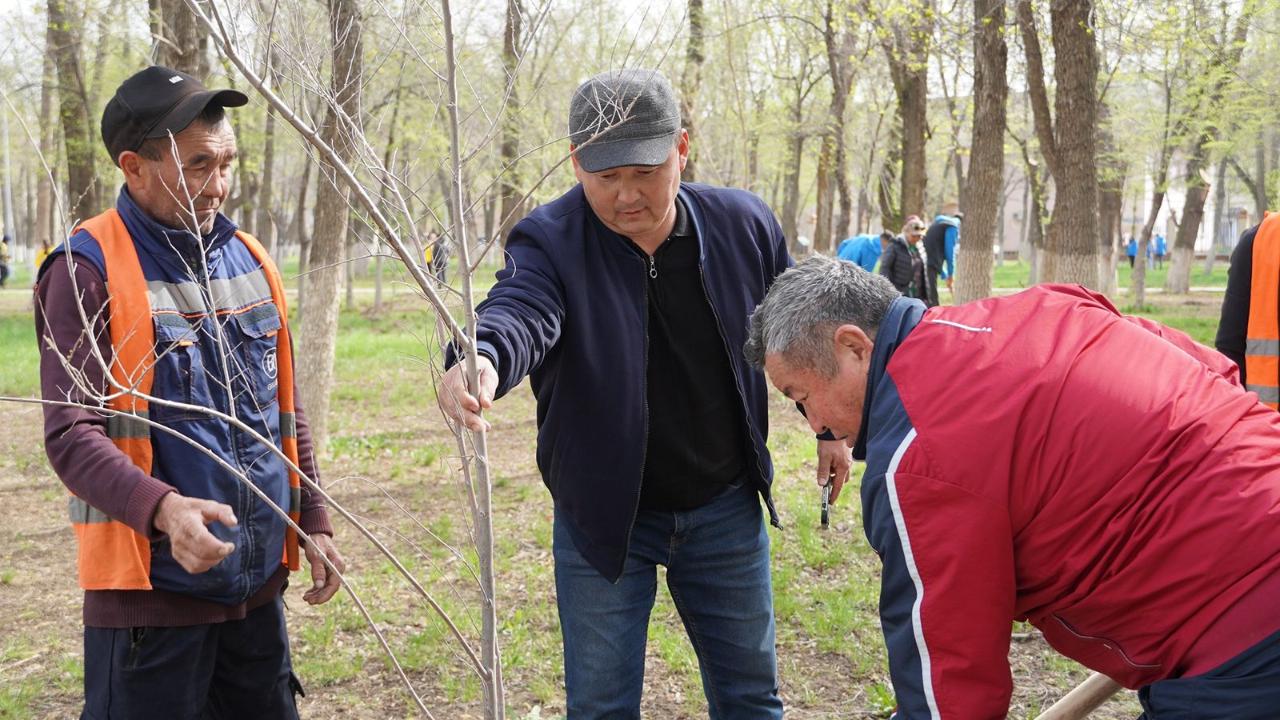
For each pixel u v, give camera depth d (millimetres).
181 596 2260
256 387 2414
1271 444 1812
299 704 3902
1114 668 1936
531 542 5797
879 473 1836
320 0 2023
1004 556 1786
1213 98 17031
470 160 2061
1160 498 1760
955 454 1771
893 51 13797
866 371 2012
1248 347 3797
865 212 24031
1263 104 17047
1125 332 1918
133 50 12414
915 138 14625
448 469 7621
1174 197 43469
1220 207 33312
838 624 4406
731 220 2551
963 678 1777
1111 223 20938
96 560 2199
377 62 2096
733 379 2529
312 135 1669
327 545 2637
